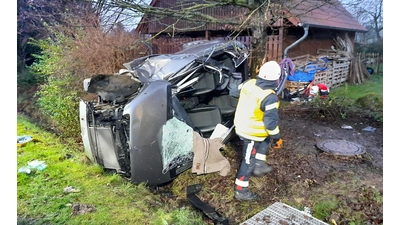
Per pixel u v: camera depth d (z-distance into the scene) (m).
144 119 3.03
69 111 5.31
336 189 3.21
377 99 6.84
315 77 8.70
